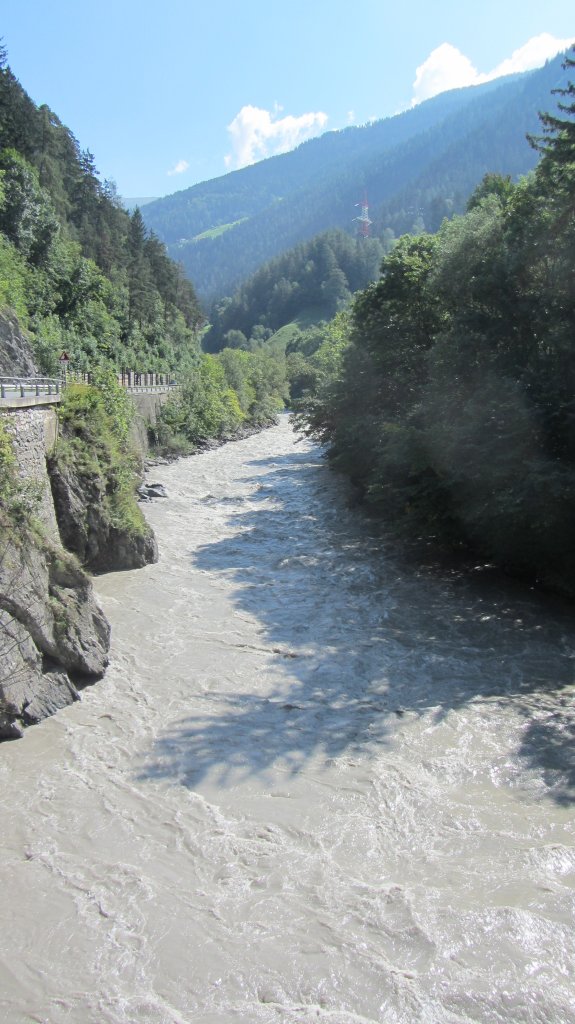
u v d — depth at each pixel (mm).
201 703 12531
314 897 7793
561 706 12461
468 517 18984
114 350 65500
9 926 7352
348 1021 6273
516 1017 6285
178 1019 6301
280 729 11656
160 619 16750
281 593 19000
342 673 13914
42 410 18141
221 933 7289
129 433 32344
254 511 29938
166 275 104438
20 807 9367
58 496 18797
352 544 24359
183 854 8523
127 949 7078
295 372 109438
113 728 11555
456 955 6957
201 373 64938
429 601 18359
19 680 11391
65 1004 6445
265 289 195375
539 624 16594
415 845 8680
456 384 20891
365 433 28438
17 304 45469
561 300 18297
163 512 28984
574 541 17047
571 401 17078
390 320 28094
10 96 73438
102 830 8953
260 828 9023
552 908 7543
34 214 59125
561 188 18219
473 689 13180
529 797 9688
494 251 20516
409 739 11312
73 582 13555
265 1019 6309
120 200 125375
